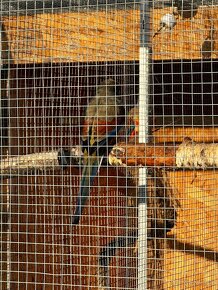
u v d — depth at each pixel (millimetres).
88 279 7211
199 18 6742
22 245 7332
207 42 6754
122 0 6508
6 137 6812
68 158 6551
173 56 6742
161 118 8383
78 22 6891
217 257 8180
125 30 6758
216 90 8406
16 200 7195
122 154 6207
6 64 7055
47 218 7438
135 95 7363
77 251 7645
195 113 8523
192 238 8148
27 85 7543
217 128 8453
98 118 6898
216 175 8055
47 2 6648
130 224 7676
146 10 6535
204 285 8211
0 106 6859
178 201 7953
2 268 7121
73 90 7598
